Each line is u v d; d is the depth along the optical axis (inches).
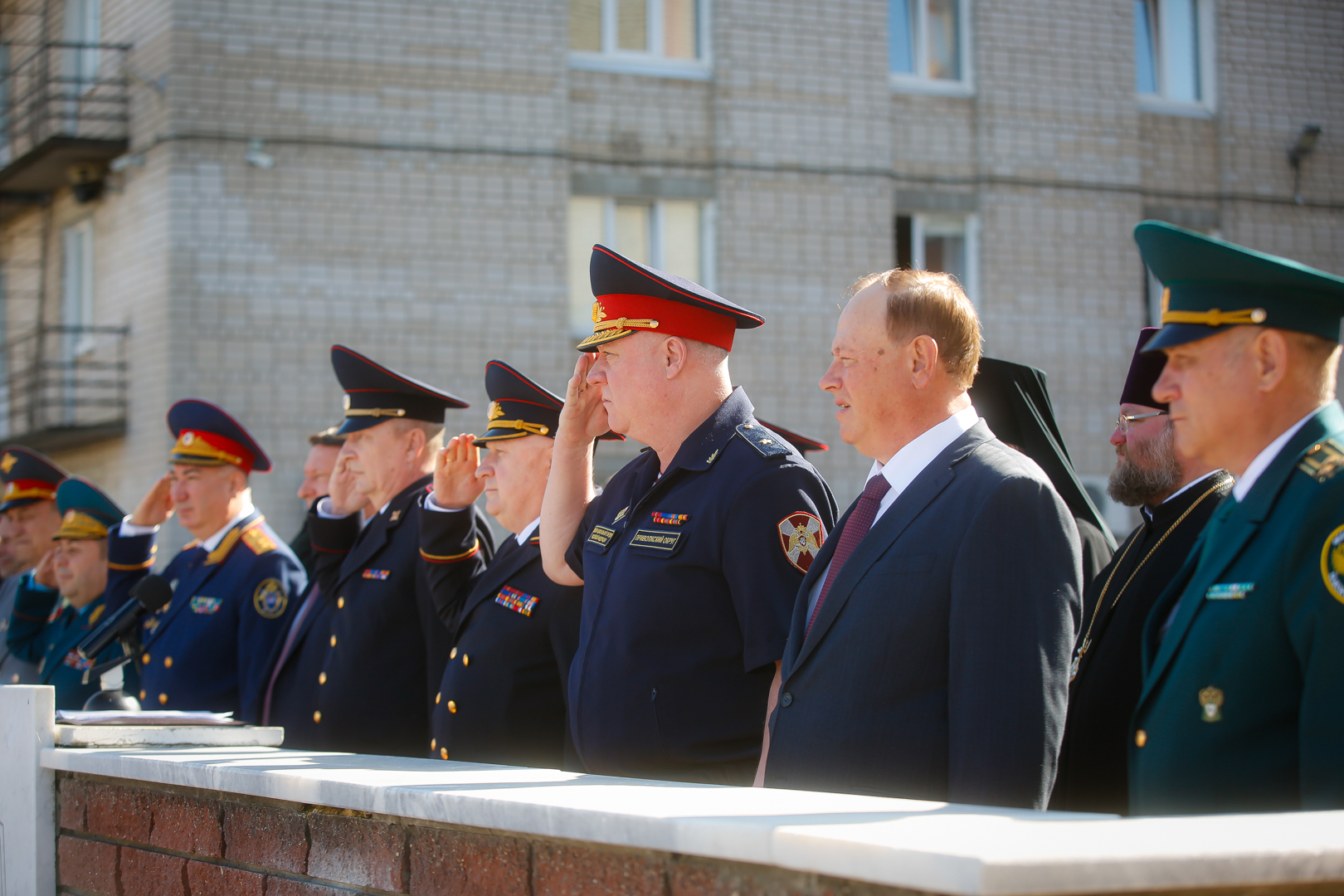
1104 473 417.7
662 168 394.9
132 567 192.5
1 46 475.2
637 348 110.6
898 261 416.2
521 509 135.6
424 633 149.3
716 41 397.4
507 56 381.1
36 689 107.3
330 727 148.0
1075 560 81.8
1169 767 70.9
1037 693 77.2
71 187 424.5
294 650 165.3
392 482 160.4
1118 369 422.3
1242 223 438.0
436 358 374.0
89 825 102.5
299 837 80.1
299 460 366.0
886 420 90.4
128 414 384.8
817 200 402.0
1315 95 447.2
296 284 368.5
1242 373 72.6
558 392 381.1
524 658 126.5
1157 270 76.9
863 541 87.1
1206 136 438.3
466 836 67.7
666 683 100.0
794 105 401.7
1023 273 417.1
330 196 370.9
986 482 83.1
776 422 392.8
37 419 434.9
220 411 186.1
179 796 92.0
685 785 70.9
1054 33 423.5
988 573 79.8
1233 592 70.4
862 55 407.2
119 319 392.2
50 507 250.8
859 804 61.1
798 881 51.3
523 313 380.5
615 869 59.2
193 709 177.3
